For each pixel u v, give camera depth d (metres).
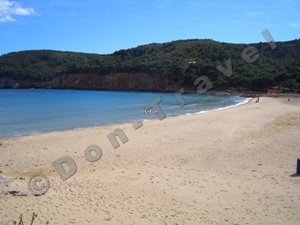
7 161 14.23
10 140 19.14
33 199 9.30
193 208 8.85
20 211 8.47
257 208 8.84
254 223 7.99
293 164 13.03
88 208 8.78
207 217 8.30
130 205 9.02
